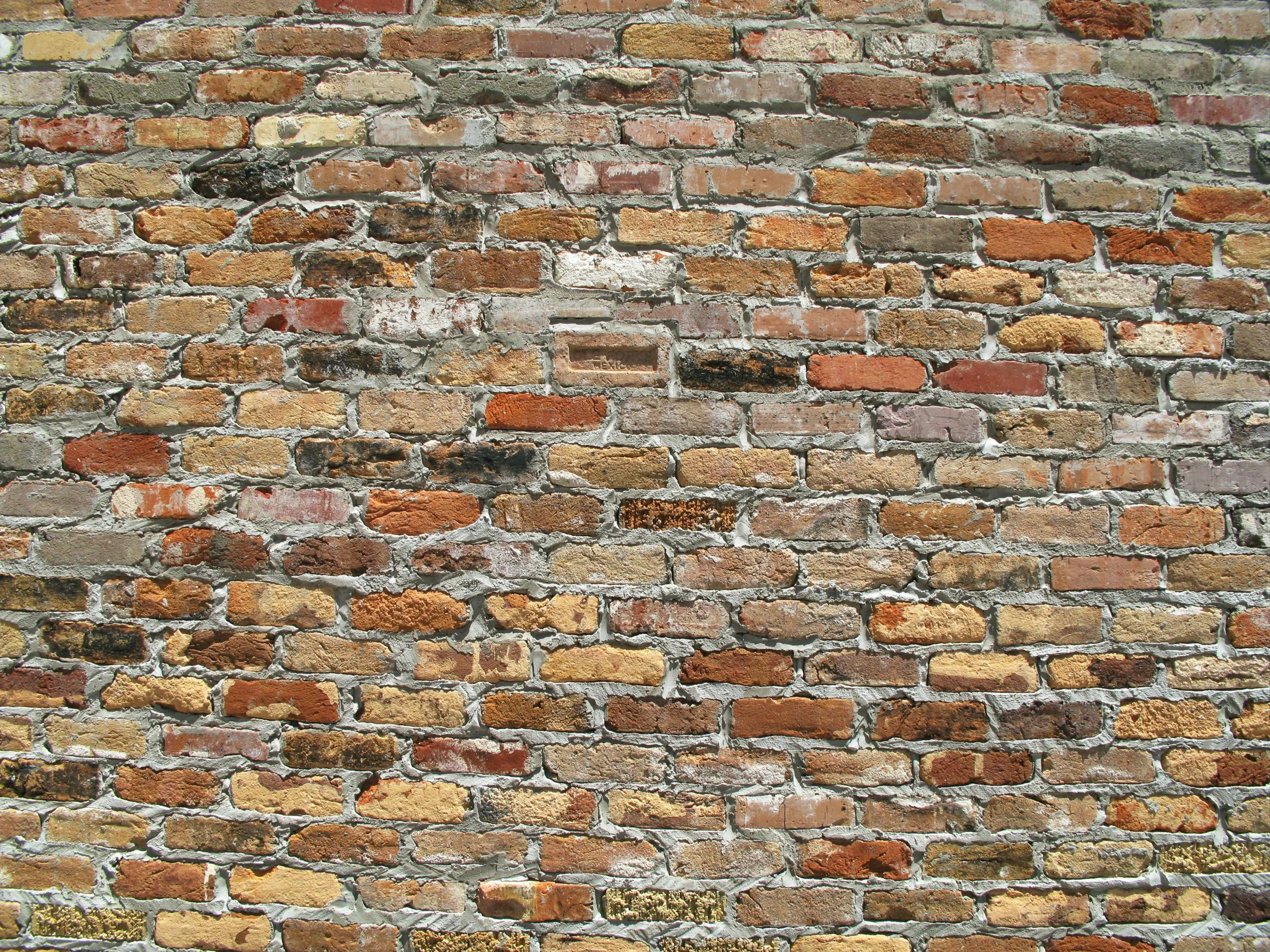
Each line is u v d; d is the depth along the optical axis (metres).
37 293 1.32
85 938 1.28
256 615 1.29
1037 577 1.31
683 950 1.27
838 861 1.28
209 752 1.29
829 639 1.30
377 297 1.31
